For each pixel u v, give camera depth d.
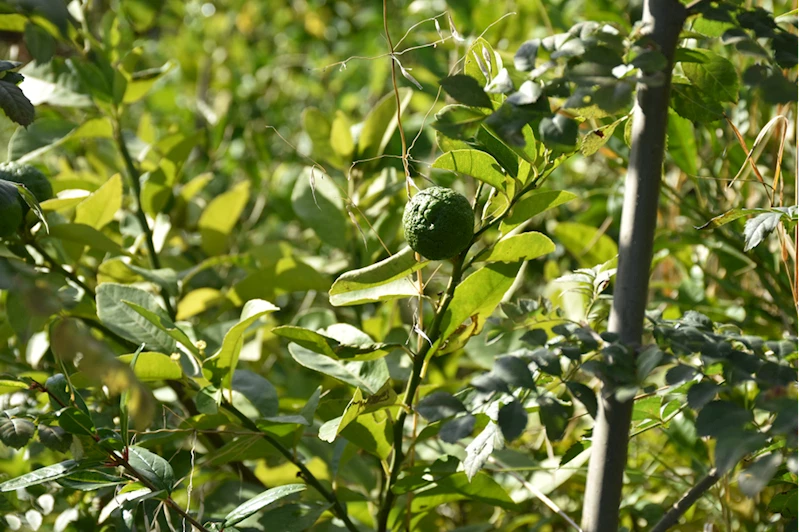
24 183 1.16
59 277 1.23
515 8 2.04
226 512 1.27
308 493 1.29
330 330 1.10
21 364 1.39
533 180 0.92
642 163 0.78
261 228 2.39
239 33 3.30
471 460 0.87
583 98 0.75
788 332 1.34
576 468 1.22
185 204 1.88
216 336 1.45
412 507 1.19
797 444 0.69
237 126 2.72
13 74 0.99
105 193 1.28
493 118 0.77
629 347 0.78
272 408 1.18
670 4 0.77
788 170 1.40
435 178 1.90
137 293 1.21
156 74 1.60
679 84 0.91
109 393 1.28
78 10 1.54
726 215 0.89
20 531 1.16
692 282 1.45
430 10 2.43
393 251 1.64
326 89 2.94
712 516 1.34
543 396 0.79
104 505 1.29
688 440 1.27
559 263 1.95
